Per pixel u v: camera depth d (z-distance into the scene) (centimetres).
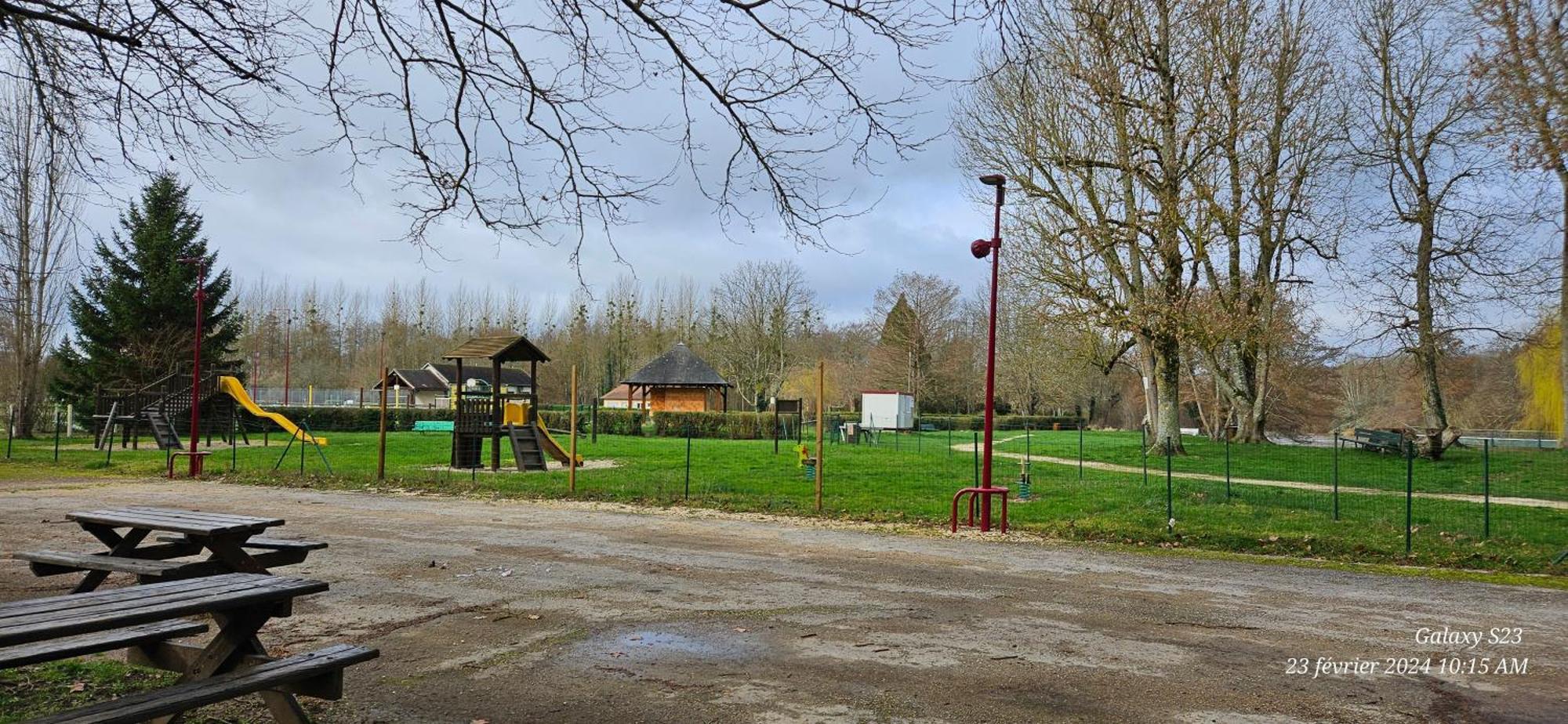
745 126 604
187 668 483
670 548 1111
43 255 2138
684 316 8681
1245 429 3381
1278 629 737
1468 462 2502
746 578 917
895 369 7275
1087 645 673
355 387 8612
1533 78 1770
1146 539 1254
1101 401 7381
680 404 5422
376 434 4194
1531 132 1822
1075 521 1373
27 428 3947
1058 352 4062
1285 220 2977
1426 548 1184
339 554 1031
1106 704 537
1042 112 2691
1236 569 1040
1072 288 2684
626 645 653
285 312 9550
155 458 2625
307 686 439
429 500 1647
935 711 520
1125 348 3062
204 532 591
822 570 971
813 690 555
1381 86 3222
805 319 7375
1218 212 2542
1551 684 594
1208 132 2562
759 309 6900
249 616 455
